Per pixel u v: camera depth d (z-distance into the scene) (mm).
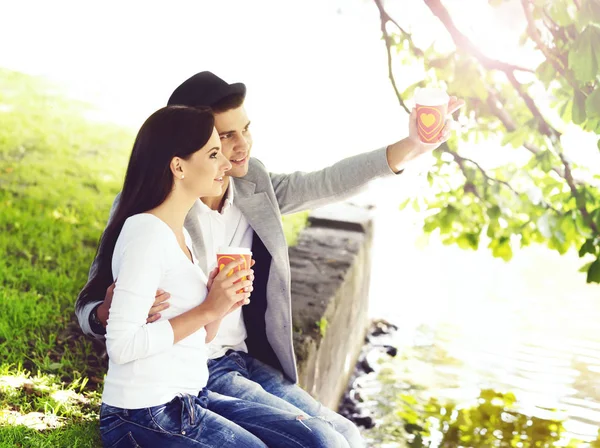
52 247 5695
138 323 2555
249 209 3381
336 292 5328
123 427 2648
